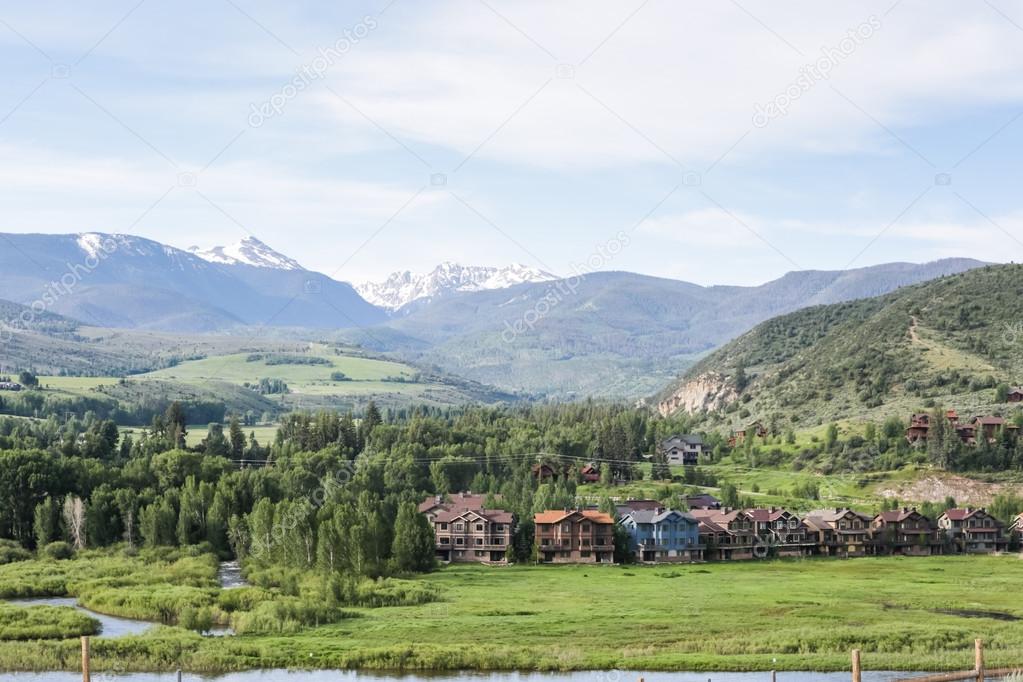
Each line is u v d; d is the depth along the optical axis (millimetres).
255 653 146500
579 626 163625
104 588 195625
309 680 135750
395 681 135750
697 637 156250
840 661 140125
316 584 192375
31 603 189500
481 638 155500
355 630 161375
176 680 135500
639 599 191000
